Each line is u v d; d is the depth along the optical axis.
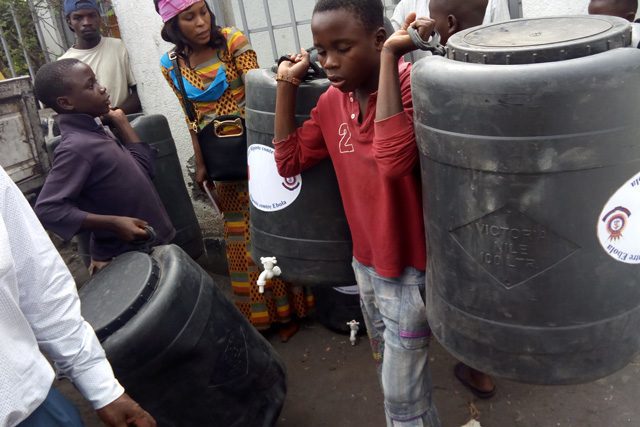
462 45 1.17
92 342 1.33
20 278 1.17
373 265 1.65
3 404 1.11
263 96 1.71
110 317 1.65
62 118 2.17
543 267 1.12
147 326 1.64
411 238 1.55
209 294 1.84
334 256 1.78
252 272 2.80
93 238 2.32
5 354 1.12
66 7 3.33
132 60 3.54
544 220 1.08
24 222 1.17
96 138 2.19
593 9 2.18
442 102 1.12
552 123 1.02
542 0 2.64
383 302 1.67
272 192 1.78
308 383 2.62
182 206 3.04
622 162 1.05
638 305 1.18
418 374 1.73
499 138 1.06
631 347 1.21
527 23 1.30
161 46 3.43
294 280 1.86
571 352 1.18
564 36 1.12
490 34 1.24
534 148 1.04
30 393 1.17
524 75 1.01
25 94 3.09
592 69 0.99
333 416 2.41
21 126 3.09
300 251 1.80
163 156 2.92
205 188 2.65
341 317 2.85
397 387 1.73
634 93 1.01
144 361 1.64
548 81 1.00
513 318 1.18
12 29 4.13
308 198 1.73
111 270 1.90
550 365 1.20
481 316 1.23
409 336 1.65
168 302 1.69
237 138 2.49
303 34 3.28
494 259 1.16
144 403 1.70
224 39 2.50
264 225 1.85
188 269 1.83
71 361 1.29
